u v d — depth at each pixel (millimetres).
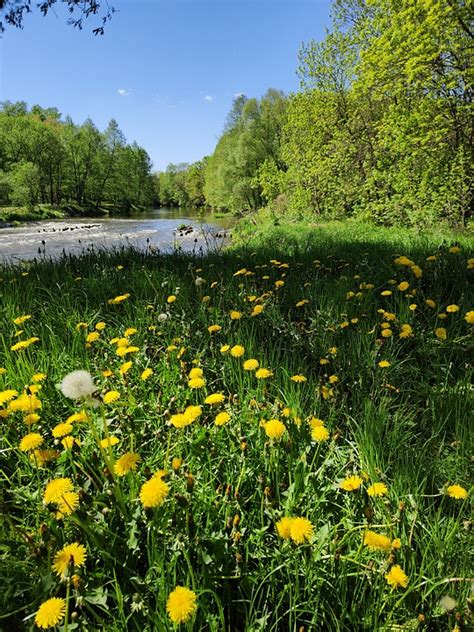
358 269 4555
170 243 17266
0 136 56781
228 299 3455
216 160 55281
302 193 18406
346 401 2104
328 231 11375
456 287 3578
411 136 10766
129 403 1882
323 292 3641
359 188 15312
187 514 1148
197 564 1178
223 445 1637
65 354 2439
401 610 1120
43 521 1354
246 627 1035
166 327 2826
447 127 10695
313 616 1090
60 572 1004
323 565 1180
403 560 1186
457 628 979
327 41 15969
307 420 1635
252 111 45562
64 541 1200
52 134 59625
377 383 2195
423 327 2852
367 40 13617
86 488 1316
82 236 22984
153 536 1132
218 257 5773
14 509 1427
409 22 9695
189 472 1438
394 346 2635
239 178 44375
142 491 1079
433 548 1252
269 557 1238
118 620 1030
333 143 16484
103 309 3377
